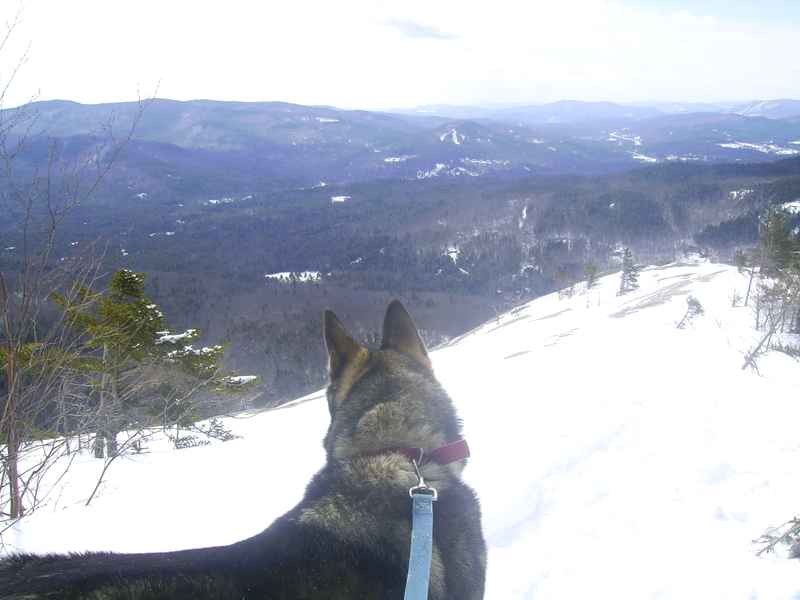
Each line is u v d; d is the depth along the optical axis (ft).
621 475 17.39
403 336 7.25
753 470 18.08
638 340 50.14
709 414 24.13
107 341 24.43
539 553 12.62
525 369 39.29
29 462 19.61
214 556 4.72
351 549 4.90
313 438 27.37
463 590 5.29
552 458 18.26
